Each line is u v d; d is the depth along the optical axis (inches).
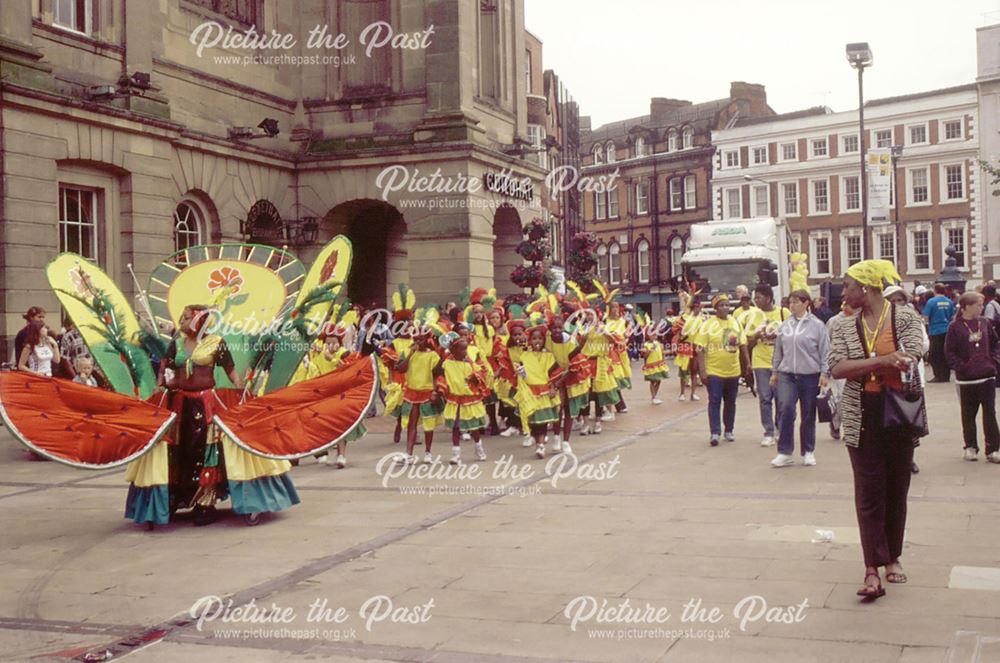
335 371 366.9
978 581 251.8
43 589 273.6
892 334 245.0
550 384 503.2
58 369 592.4
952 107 2452.0
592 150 3036.4
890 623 219.8
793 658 199.9
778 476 427.8
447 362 498.3
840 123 2605.8
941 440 526.0
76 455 340.5
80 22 795.4
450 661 205.5
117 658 213.3
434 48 1048.2
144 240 824.9
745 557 283.1
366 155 1049.5
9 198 702.5
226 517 370.9
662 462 479.2
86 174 787.4
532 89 1940.2
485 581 266.1
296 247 1064.8
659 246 2888.8
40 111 724.7
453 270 1036.5
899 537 253.0
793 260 599.2
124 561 305.6
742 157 2738.7
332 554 304.5
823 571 265.9
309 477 466.3
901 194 2532.0
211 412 360.8
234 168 975.6
